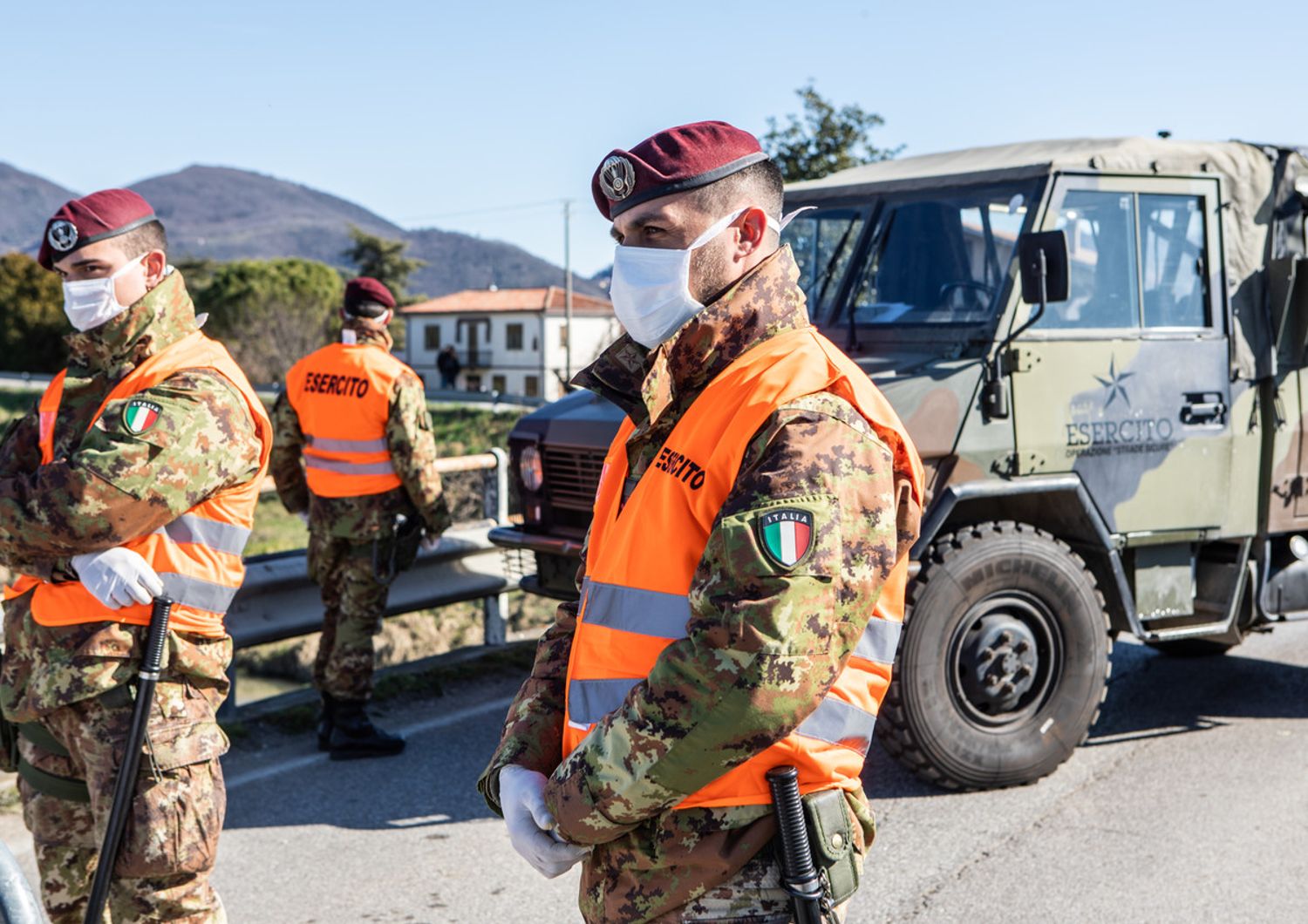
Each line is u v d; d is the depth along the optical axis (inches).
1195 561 194.7
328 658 190.1
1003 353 169.6
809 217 206.7
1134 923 134.3
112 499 94.3
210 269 3083.2
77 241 99.1
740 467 62.1
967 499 175.9
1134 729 204.1
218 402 100.4
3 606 105.6
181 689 100.5
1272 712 212.2
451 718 211.5
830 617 58.7
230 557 103.5
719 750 58.2
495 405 1620.3
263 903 141.7
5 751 108.9
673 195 66.0
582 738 65.7
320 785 179.9
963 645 169.3
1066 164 175.9
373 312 190.2
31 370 2640.3
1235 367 189.0
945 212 186.7
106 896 96.0
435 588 236.2
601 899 66.2
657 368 66.0
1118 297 180.7
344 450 185.2
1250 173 193.3
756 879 64.0
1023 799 171.9
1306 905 138.6
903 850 154.8
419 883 147.6
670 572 63.5
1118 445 178.5
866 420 64.6
